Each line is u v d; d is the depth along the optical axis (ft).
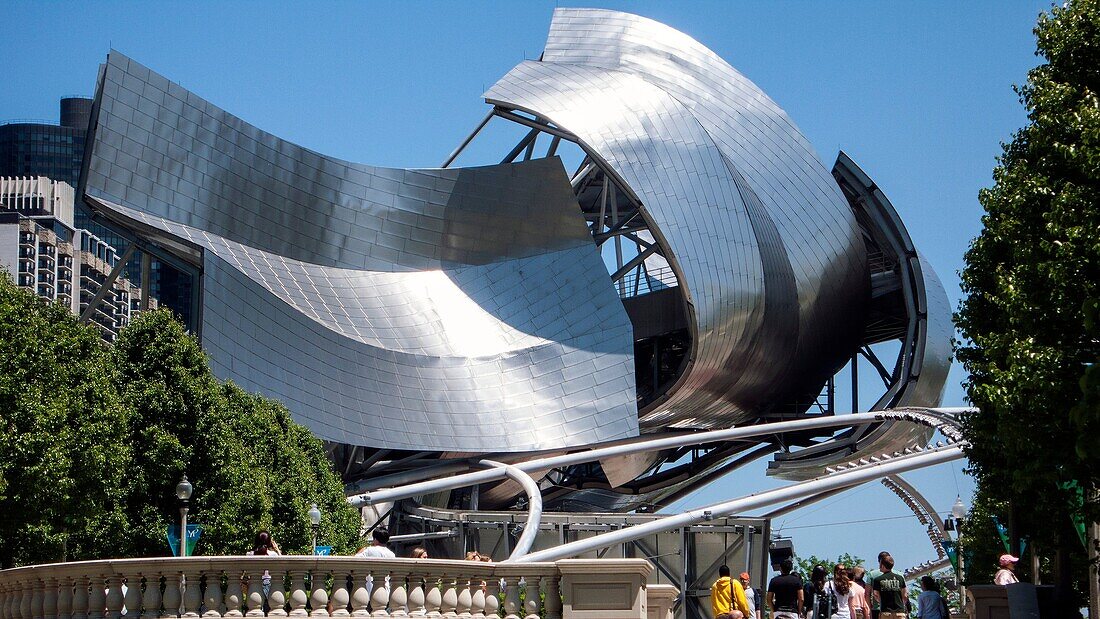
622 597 70.49
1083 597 113.70
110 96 191.42
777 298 244.63
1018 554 105.19
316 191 216.13
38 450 105.19
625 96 244.22
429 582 69.82
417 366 212.64
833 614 89.51
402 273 223.51
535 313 226.79
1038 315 91.30
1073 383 87.97
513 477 172.76
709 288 232.53
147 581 68.74
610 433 219.00
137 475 122.52
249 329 192.24
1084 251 87.20
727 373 242.17
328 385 201.26
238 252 203.72
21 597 74.95
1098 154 88.17
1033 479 91.86
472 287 226.58
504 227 232.12
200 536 123.13
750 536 179.52
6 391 105.70
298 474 145.28
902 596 89.76
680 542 180.14
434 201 228.02
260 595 67.67
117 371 124.77
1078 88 95.71
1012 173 97.55
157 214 196.34
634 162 235.20
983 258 101.24
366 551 75.36
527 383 219.00
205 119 202.49
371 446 202.18
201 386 128.47
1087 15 95.76
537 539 183.42
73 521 111.96
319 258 216.54
